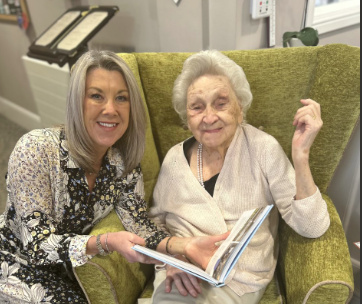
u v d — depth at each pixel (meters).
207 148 1.18
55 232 1.02
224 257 0.87
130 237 0.97
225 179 1.13
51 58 2.03
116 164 1.17
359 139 1.31
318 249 1.00
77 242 0.98
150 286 1.23
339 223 1.08
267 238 1.13
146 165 1.36
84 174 1.08
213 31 1.68
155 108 1.40
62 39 2.06
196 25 1.74
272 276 1.11
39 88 2.80
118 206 1.23
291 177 1.09
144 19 2.03
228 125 1.10
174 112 1.39
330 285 0.91
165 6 1.84
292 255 1.09
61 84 2.50
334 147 1.18
